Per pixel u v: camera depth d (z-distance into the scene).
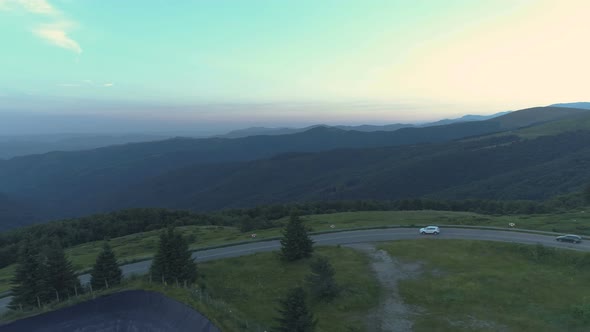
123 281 43.16
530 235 61.53
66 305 36.44
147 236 93.50
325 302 42.88
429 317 39.22
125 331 32.47
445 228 70.12
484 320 37.94
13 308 39.47
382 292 45.56
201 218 121.06
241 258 57.72
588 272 46.34
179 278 42.34
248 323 34.81
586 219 70.44
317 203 129.50
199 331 31.45
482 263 51.94
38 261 40.28
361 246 62.09
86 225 111.50
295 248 55.66
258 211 127.19
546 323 36.53
